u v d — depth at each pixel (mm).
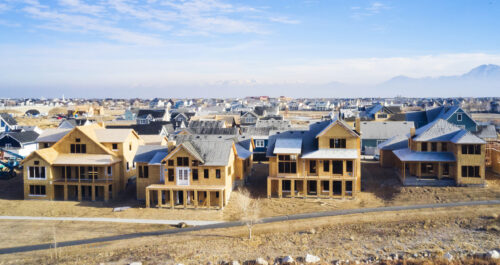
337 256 36781
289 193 55500
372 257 36156
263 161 79000
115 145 60094
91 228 45688
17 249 40312
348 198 52188
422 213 44844
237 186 59312
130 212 51062
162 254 38312
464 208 45062
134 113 163000
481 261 33906
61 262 37062
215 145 54781
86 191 58938
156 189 52312
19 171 72375
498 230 39438
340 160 53688
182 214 49750
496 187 50250
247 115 132375
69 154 58469
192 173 52750
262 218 47281
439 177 53094
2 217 49781
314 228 43531
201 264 36000
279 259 36625
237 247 39594
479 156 50312
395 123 79125
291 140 56156
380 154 65188
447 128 54656
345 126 53469
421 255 35969
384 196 51781
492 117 169375
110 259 37500
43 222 47906
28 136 87312
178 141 68875
